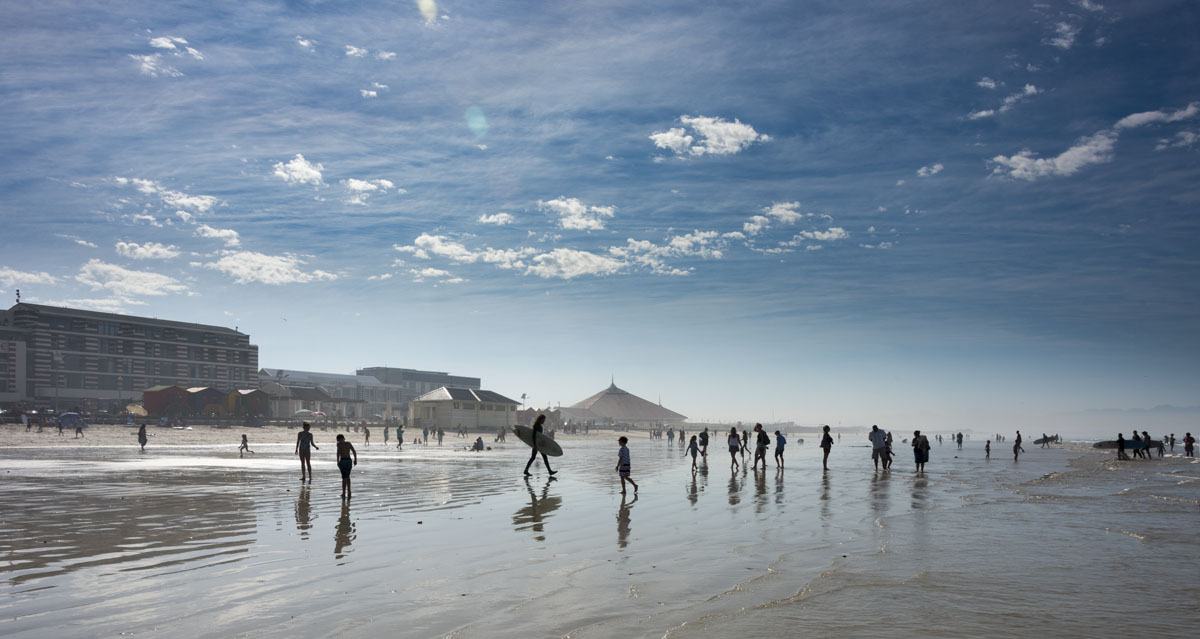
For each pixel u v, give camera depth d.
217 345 130.38
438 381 192.62
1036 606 9.05
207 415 101.44
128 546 12.79
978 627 8.07
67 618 8.19
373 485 25.39
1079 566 11.70
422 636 7.53
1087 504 21.19
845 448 83.94
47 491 22.05
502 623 8.03
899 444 117.38
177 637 7.50
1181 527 16.42
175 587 9.71
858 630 7.88
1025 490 25.70
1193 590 10.04
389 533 14.48
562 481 28.16
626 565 11.40
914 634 7.75
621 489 24.47
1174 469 42.16
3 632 7.64
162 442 65.06
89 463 36.06
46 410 94.56
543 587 9.83
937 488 26.02
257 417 101.19
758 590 9.73
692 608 8.75
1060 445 113.31
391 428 106.88
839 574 10.84
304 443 26.28
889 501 21.38
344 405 128.50
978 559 12.22
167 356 123.44
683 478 30.25
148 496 20.78
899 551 12.90
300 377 155.62
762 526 15.87
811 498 21.98
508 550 12.66
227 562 11.42
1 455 43.66
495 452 56.88
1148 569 11.52
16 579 10.14
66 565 11.11
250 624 7.98
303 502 19.73
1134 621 8.41
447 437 94.12
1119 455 54.47
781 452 35.66
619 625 7.98
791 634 7.67
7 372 105.25
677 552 12.59
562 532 14.82
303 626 7.90
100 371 114.94
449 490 23.77
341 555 12.08
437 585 9.92
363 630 7.75
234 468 33.16
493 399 112.50
